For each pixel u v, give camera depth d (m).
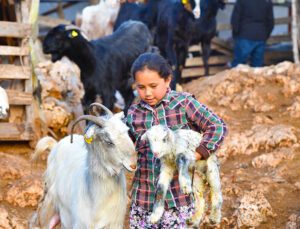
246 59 13.48
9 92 8.47
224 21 16.73
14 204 6.96
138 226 4.43
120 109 10.92
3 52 8.48
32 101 8.58
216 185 4.43
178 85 11.45
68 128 8.99
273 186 7.22
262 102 9.89
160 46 12.70
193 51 14.54
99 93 9.65
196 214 4.50
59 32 9.38
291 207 6.82
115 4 13.36
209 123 4.30
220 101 10.15
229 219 6.68
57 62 9.40
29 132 8.47
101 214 4.70
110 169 4.41
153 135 4.06
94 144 4.46
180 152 4.09
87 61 9.47
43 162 8.01
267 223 6.61
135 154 4.30
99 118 4.43
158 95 4.29
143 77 4.21
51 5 17.19
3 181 7.36
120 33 10.67
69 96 9.34
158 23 12.59
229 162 8.21
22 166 7.70
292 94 10.05
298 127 9.00
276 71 10.77
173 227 4.35
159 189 4.15
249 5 13.15
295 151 8.12
